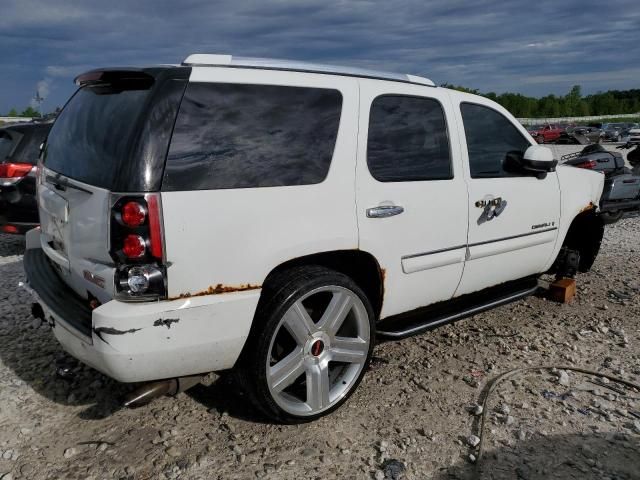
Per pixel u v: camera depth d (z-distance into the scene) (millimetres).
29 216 6430
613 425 3066
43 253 3648
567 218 4602
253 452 2783
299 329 2857
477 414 3145
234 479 2590
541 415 3152
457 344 4094
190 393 3336
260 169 2717
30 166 6344
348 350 3117
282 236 2758
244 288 2658
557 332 4355
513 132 4176
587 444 2877
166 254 2439
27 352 3857
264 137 2752
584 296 5219
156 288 2445
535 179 4234
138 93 2613
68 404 3199
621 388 3488
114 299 2469
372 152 3168
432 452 2811
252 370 2760
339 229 2971
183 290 2504
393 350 3963
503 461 2742
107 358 2396
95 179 2580
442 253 3561
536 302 5027
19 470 2629
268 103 2789
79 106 3172
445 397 3330
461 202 3609
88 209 2584
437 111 3580
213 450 2795
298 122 2875
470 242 3736
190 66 2643
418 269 3430
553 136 38656
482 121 3922
